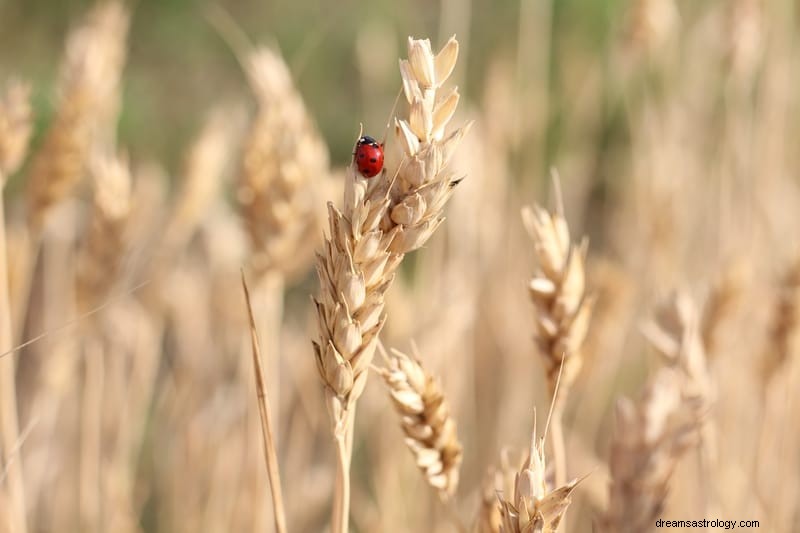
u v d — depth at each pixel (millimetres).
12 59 1622
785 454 692
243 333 785
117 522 732
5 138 575
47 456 854
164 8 1835
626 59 982
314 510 790
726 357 777
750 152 977
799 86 1057
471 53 1441
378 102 1273
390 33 1342
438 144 444
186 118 1688
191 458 822
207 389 879
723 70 896
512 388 879
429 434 485
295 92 635
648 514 470
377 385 752
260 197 607
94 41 660
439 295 794
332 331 449
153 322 832
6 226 944
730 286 597
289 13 1777
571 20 1425
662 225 886
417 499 739
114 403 845
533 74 1036
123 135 1517
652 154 942
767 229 904
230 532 760
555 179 501
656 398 472
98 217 657
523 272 969
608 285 770
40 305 1018
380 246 444
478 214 899
